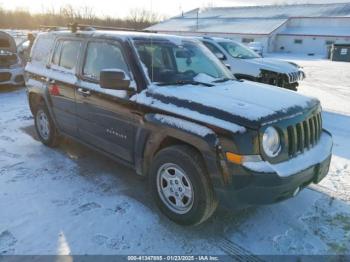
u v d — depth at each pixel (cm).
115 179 403
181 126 285
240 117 263
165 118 299
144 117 318
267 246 288
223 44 930
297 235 303
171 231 304
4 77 909
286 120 277
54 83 450
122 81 323
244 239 296
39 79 489
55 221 315
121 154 366
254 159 257
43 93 476
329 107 834
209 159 268
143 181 399
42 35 519
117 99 346
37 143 527
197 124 277
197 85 346
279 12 4325
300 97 332
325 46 3550
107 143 381
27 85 523
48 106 475
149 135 319
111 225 311
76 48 422
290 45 3750
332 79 1378
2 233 295
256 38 3647
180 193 303
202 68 395
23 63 998
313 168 293
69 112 434
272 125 266
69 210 333
